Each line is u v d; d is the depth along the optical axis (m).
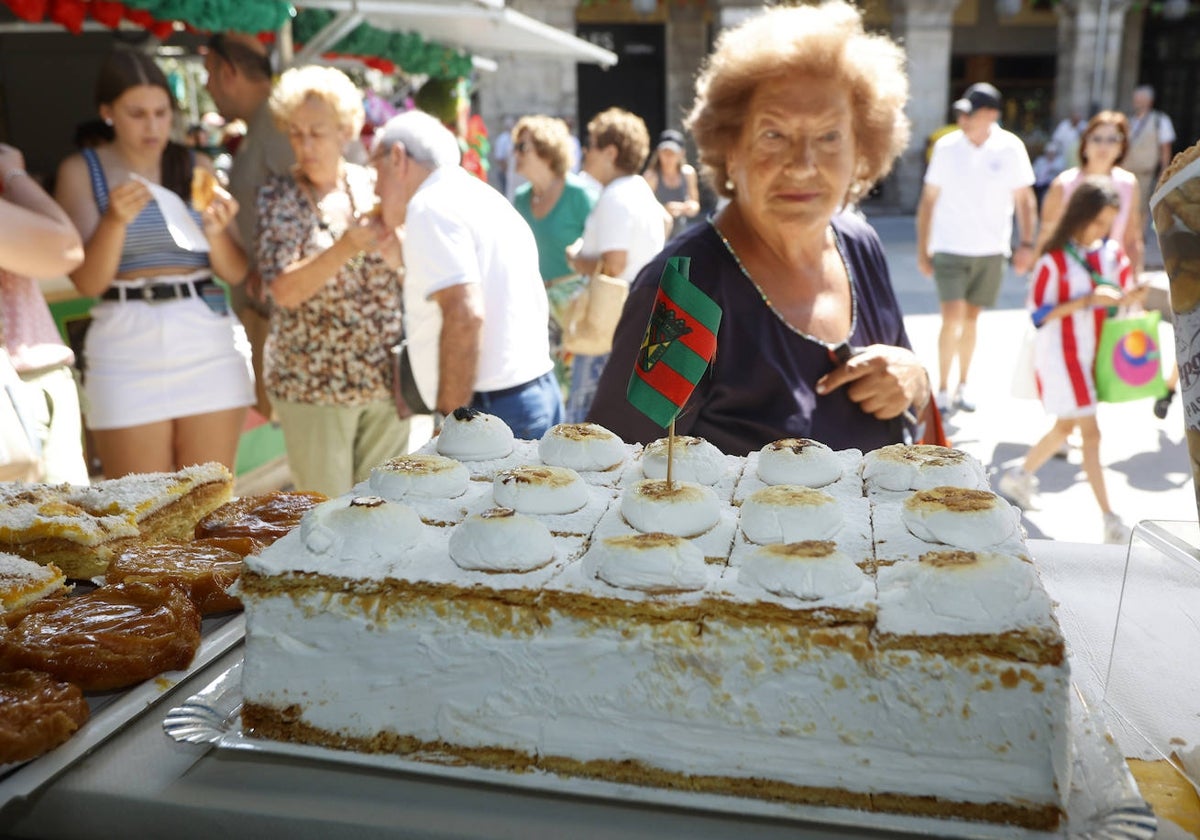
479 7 5.09
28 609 1.65
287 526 1.97
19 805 1.25
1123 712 1.41
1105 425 6.18
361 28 5.34
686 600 1.26
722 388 2.15
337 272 3.49
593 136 4.90
